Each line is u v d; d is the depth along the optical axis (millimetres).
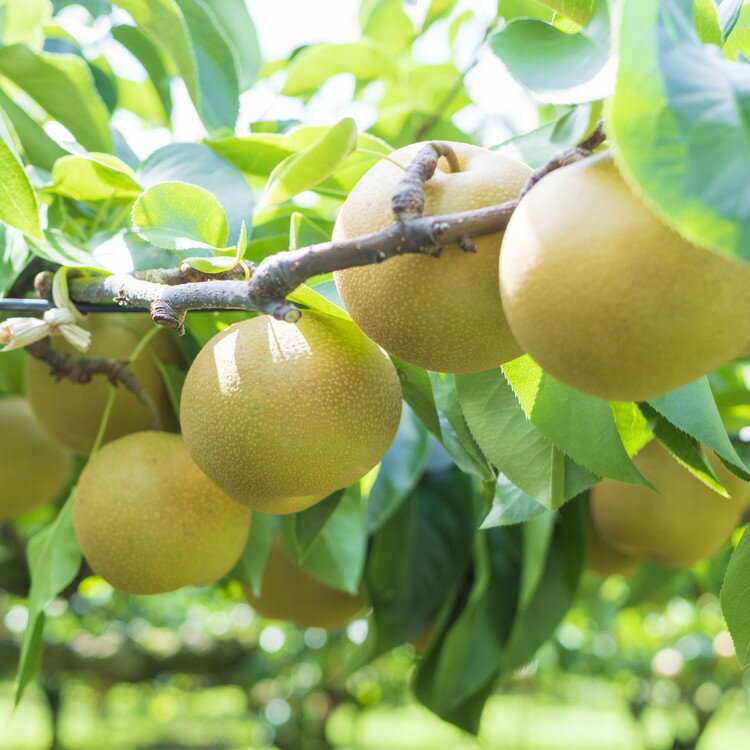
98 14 868
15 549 1103
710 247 303
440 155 421
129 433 645
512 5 889
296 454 450
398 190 395
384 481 705
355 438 458
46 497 790
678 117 315
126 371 604
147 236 475
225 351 462
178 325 445
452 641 708
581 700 4145
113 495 541
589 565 802
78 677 2125
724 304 347
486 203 412
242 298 417
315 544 677
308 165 464
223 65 680
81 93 655
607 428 473
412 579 765
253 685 1812
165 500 541
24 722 3932
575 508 722
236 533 560
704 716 2156
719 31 379
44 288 541
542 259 356
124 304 490
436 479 794
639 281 345
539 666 1842
